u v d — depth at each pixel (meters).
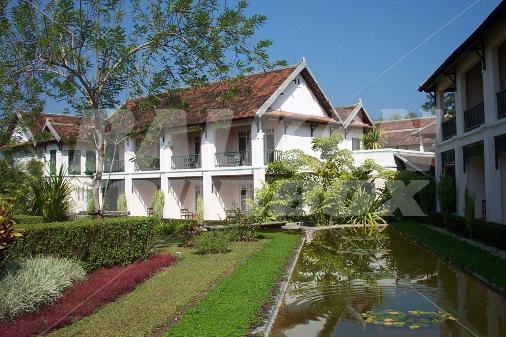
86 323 6.59
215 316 6.52
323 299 8.00
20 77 13.73
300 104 23.80
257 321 6.59
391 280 9.41
